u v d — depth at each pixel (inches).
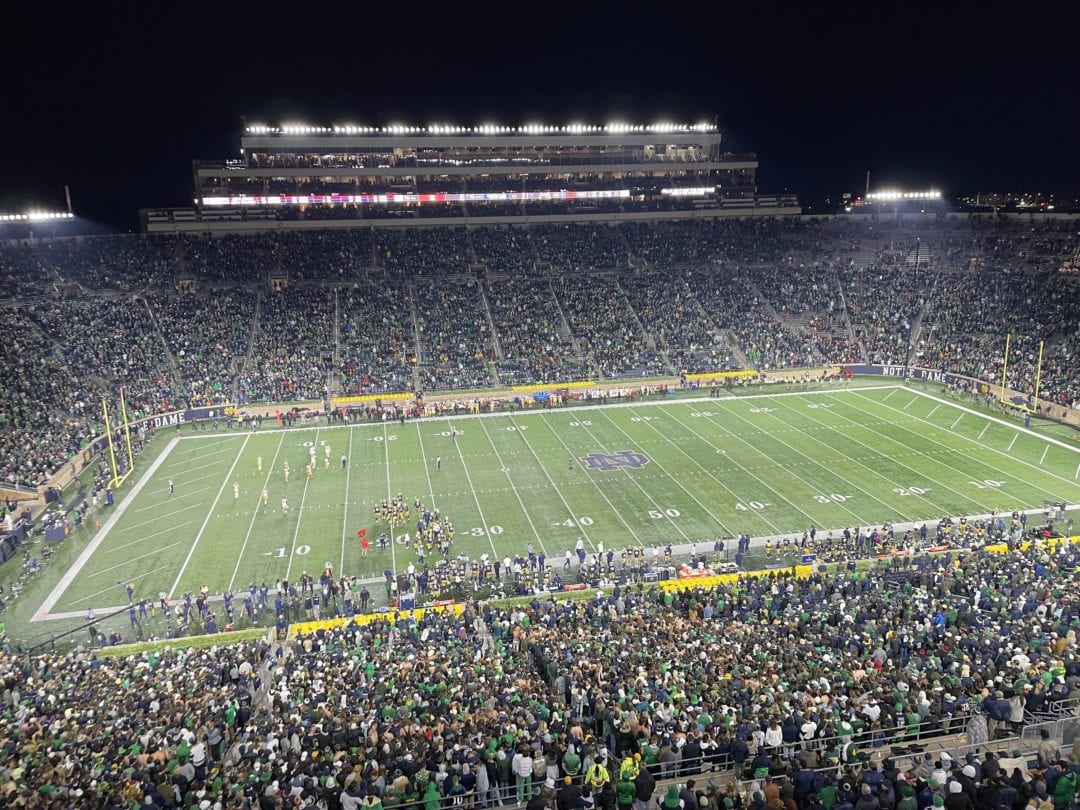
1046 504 1688.0
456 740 652.7
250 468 2026.3
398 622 1195.3
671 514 1686.8
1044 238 3243.1
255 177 3341.5
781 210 3804.1
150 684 934.4
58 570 1510.8
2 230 3668.8
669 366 2778.1
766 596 1167.6
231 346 2662.4
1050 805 465.7
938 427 2237.9
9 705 895.7
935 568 1252.5
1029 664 773.3
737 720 666.8
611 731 691.4
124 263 2935.5
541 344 2834.6
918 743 641.0
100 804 595.2
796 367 2817.4
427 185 3511.3
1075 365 2418.8
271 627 1277.1
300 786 592.4
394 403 2522.1
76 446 2006.6
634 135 3649.1
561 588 1349.7
